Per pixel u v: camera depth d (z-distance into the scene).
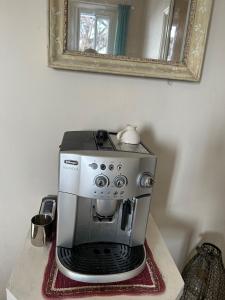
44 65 0.88
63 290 0.66
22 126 0.94
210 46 0.94
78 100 0.93
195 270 1.15
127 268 0.69
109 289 0.67
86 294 0.65
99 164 0.62
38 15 0.83
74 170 0.64
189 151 1.07
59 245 0.73
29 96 0.90
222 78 0.99
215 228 1.24
